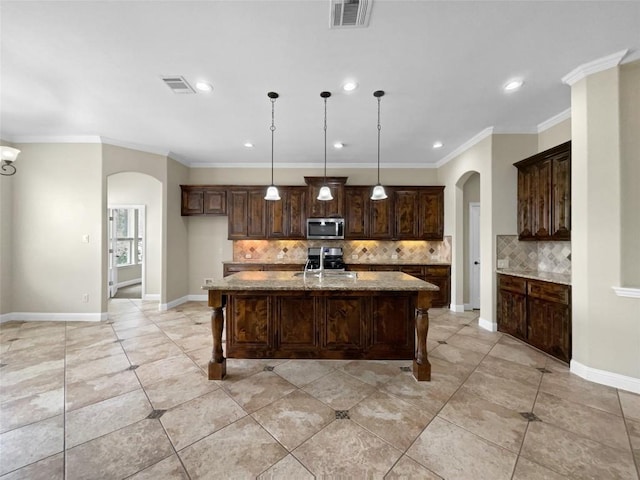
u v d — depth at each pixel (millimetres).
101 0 1713
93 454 1593
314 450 1625
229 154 4934
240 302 2822
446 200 5086
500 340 3375
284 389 2275
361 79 2580
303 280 2680
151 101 2996
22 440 1698
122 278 7086
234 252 5504
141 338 3424
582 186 2480
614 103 2309
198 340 3363
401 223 5176
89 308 4121
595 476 1448
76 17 1840
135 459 1560
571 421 1881
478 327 3885
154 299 5691
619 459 1560
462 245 4785
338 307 2789
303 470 1488
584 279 2463
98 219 4105
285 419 1903
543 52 2217
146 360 2811
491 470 1487
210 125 3648
